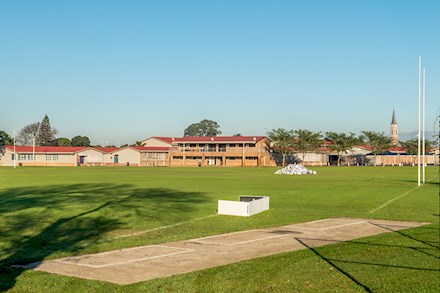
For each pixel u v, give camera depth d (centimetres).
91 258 1493
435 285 1191
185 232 2039
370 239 1834
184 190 4450
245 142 14300
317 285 1188
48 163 14200
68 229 2127
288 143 14288
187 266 1378
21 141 18900
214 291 1140
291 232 2022
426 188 4806
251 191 4362
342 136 15088
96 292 1127
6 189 4500
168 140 15975
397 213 2742
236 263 1403
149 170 10006
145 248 1658
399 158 15900
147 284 1185
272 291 1141
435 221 2389
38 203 3197
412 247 1669
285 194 4059
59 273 1294
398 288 1167
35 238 1883
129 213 2706
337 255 1520
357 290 1152
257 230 2083
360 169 11150
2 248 1673
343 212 2783
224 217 2552
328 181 6072
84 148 14638
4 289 1147
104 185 5122
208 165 14600
